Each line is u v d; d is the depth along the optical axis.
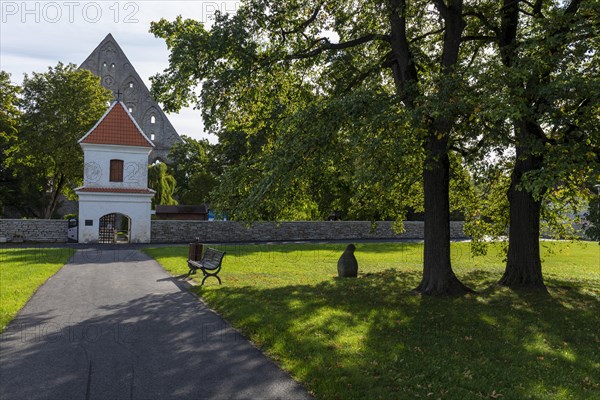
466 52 16.41
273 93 15.65
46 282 13.20
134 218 32.94
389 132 10.00
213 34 12.45
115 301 10.64
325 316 9.34
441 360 6.81
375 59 15.66
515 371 6.55
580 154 9.40
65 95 40.16
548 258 26.34
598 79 9.20
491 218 18.97
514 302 12.01
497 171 15.09
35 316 8.96
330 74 15.33
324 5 14.57
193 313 9.52
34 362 6.29
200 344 7.28
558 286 15.26
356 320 9.20
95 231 32.12
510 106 8.87
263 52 14.23
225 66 13.62
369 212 18.45
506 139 9.61
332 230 39.75
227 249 26.52
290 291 12.52
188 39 13.02
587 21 10.53
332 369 6.11
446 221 12.99
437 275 12.85
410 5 13.60
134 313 9.40
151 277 14.74
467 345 7.80
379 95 10.66
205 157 48.31
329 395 5.26
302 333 7.92
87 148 32.50
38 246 28.34
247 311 9.51
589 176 10.37
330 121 10.60
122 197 32.69
